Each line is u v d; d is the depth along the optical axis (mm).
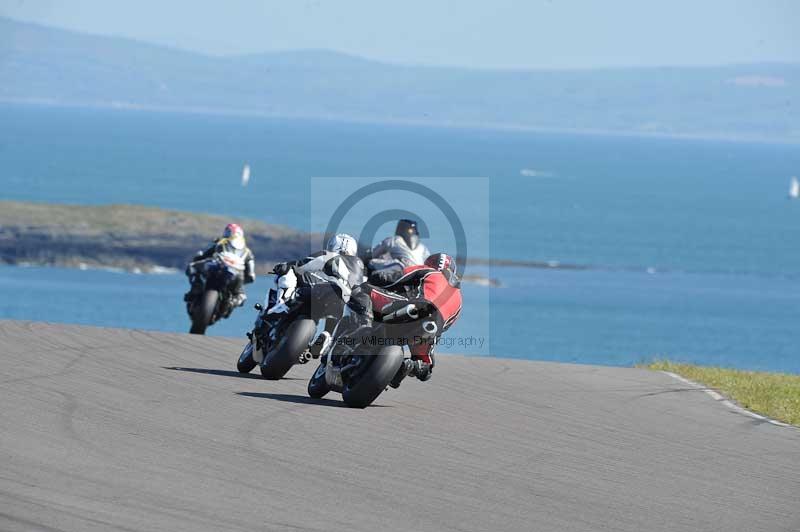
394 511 23984
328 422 33719
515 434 34188
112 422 30859
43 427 29359
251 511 23031
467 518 23875
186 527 21453
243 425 32125
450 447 31344
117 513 21953
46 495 22750
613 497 26812
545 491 26906
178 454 27625
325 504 24078
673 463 31516
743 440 36219
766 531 24797
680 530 24312
